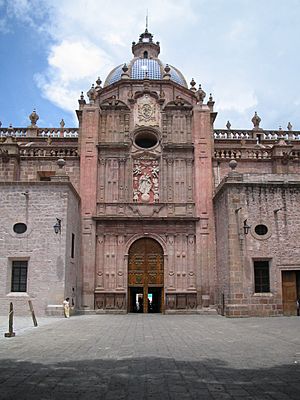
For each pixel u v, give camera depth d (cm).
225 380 914
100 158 3569
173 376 951
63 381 902
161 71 4444
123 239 3397
